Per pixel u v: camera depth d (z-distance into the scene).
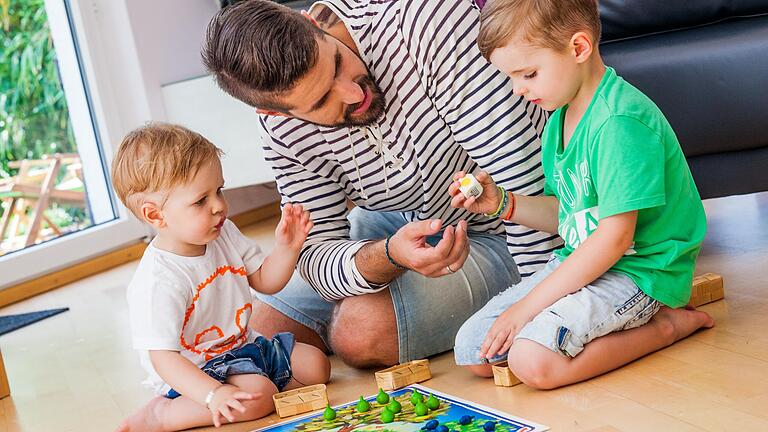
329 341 1.81
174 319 1.57
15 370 2.22
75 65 3.54
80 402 1.85
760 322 1.52
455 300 1.72
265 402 1.55
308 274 1.74
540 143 1.60
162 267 1.59
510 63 1.43
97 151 3.56
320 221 1.77
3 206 3.61
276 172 1.75
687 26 1.94
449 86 1.56
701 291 1.66
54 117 3.61
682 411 1.22
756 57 1.82
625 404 1.28
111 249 3.50
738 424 1.14
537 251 1.64
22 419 1.80
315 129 1.66
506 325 1.45
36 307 3.00
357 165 1.68
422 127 1.62
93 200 3.61
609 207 1.39
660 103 1.88
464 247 1.52
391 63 1.56
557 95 1.44
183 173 1.57
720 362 1.37
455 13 1.55
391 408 1.39
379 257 1.59
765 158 1.90
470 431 1.26
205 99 3.39
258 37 1.33
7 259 3.19
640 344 1.44
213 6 3.80
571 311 1.40
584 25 1.41
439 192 1.72
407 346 1.69
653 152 1.40
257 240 3.43
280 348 1.66
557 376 1.39
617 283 1.44
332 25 1.55
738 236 2.13
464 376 1.57
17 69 3.58
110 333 2.44
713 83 1.84
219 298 1.65
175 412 1.55
